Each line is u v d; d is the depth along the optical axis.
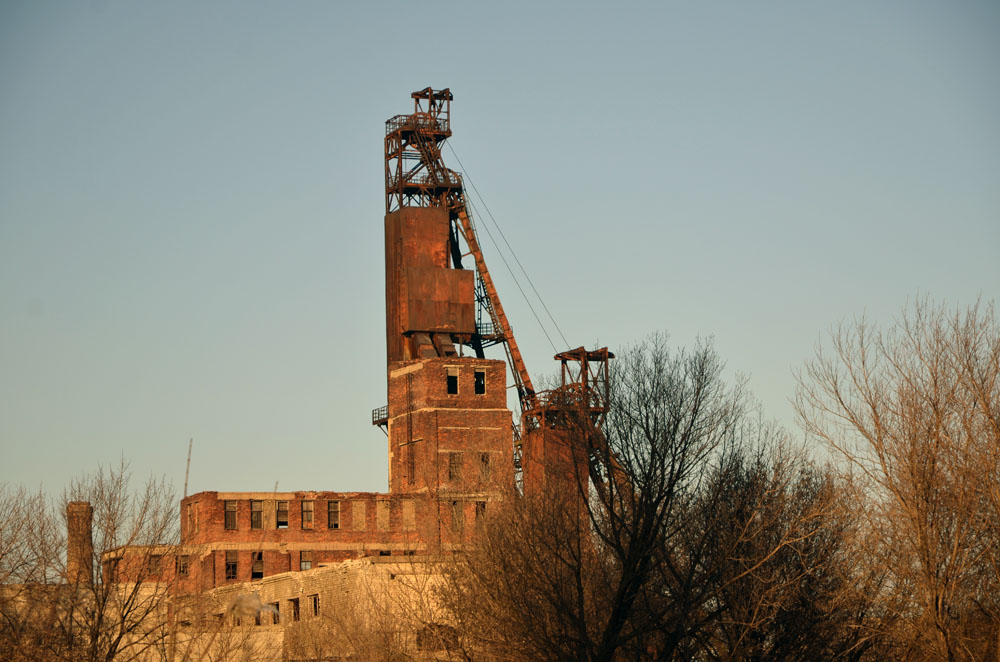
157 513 136.50
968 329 126.50
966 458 120.88
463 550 138.12
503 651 128.62
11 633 121.56
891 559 123.44
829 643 129.75
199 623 139.62
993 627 121.75
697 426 131.62
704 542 128.25
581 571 130.12
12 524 128.75
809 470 135.62
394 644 152.00
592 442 134.12
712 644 132.12
